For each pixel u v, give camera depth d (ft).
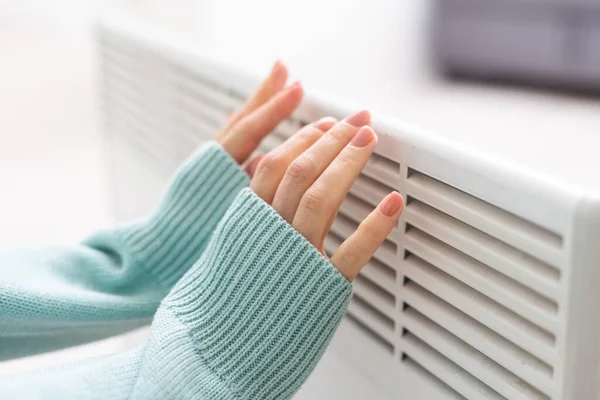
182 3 5.45
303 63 4.84
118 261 1.99
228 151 1.85
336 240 1.79
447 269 1.44
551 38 5.00
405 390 1.65
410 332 1.62
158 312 1.56
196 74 2.41
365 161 1.47
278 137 1.97
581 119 3.93
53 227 4.31
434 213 1.46
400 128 1.49
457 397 1.50
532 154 3.15
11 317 1.72
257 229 1.45
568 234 1.13
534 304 1.25
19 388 1.48
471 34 5.26
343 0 5.85
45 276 1.83
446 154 1.36
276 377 1.41
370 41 5.69
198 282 1.53
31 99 6.22
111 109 3.29
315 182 1.45
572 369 1.21
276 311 1.40
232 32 5.69
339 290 1.39
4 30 7.64
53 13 7.50
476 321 1.43
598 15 4.79
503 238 1.27
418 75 5.04
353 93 4.13
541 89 5.12
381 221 1.41
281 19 5.83
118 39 3.03
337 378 1.92
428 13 5.44
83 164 5.15
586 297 1.16
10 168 4.99
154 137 2.86
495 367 1.40
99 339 2.00
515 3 5.09
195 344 1.46
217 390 1.41
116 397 1.47
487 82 5.33
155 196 2.95
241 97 2.16
